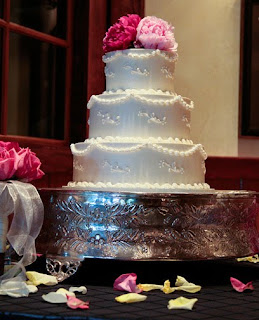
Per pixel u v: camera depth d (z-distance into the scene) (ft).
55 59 8.42
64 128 8.46
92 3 8.41
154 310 4.71
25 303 4.89
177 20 9.21
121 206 5.65
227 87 9.43
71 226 5.81
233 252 5.99
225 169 9.23
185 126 6.29
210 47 9.36
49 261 5.86
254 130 9.49
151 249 5.63
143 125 6.05
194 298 5.25
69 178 8.10
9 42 7.87
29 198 5.58
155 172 5.92
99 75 8.53
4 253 5.56
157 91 6.23
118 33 6.37
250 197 6.33
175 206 5.71
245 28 9.45
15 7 7.96
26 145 7.40
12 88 7.99
